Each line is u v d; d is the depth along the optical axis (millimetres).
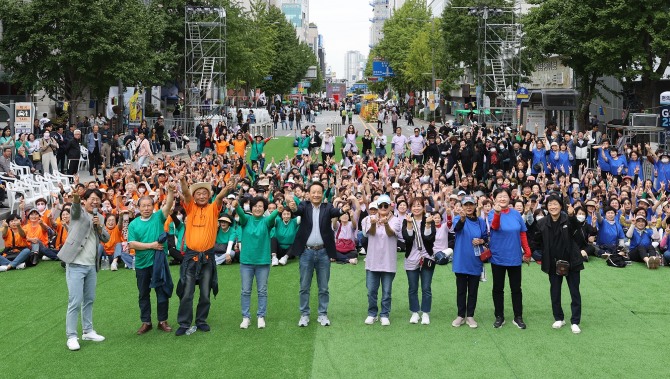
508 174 22703
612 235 15359
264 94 86125
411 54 76250
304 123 68500
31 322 10859
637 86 38438
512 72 55625
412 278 10711
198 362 9070
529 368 8883
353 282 13602
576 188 18297
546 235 10453
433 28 68625
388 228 10430
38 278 13727
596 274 14141
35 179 22953
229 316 11172
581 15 34281
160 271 10055
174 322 10891
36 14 35188
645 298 12359
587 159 24438
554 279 10469
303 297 10578
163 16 49812
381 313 10727
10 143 24891
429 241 10602
